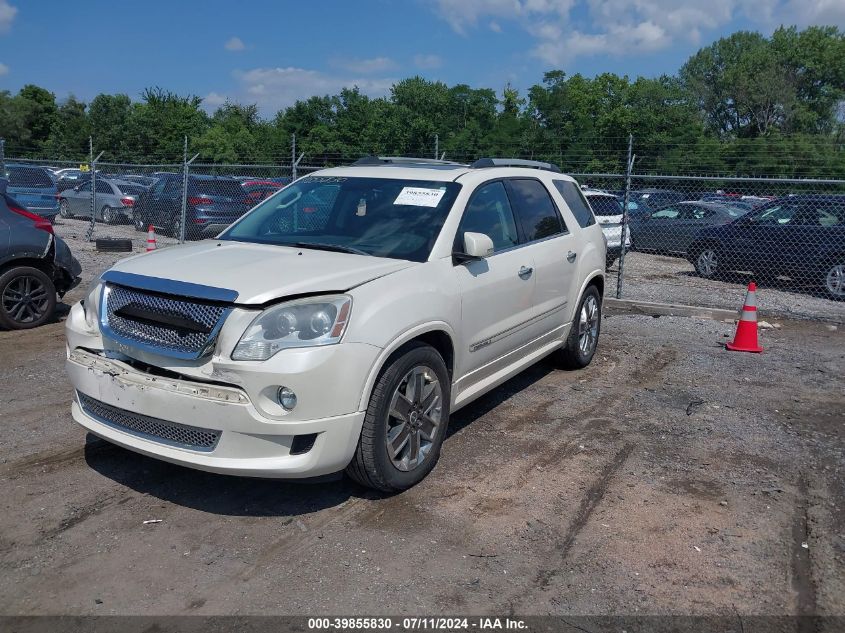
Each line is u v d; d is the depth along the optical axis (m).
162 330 3.95
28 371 6.58
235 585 3.48
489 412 5.87
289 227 5.26
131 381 3.97
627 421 5.74
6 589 3.41
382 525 4.04
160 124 48.31
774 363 7.59
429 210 5.00
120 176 21.09
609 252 14.33
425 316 4.34
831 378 7.09
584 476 4.71
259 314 3.77
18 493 4.30
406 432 4.34
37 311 8.13
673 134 41.25
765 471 4.86
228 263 4.30
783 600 3.46
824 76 72.25
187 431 3.89
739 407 6.15
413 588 3.48
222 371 3.72
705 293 12.25
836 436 5.53
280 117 53.62
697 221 16.58
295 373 3.71
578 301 6.64
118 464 4.70
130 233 18.25
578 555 3.79
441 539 3.91
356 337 3.91
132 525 3.99
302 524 4.03
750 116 71.56
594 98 55.22
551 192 6.43
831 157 31.98
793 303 11.56
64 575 3.53
